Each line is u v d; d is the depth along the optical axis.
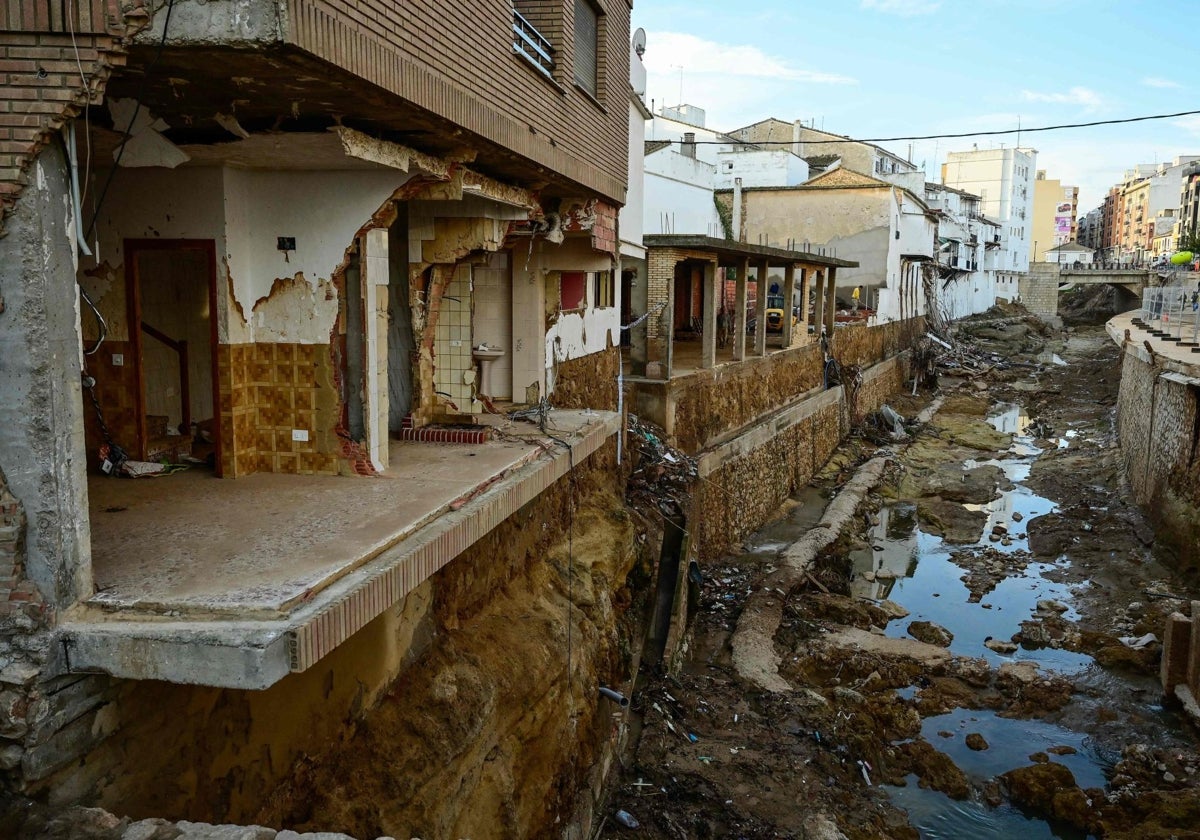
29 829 4.07
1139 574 18.59
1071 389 43.38
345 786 6.32
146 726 4.82
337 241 7.05
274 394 7.33
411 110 5.89
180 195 6.84
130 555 5.23
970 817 11.19
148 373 7.96
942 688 14.20
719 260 23.00
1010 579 19.41
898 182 53.78
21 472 4.32
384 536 5.68
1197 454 18.44
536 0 9.45
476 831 7.58
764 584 17.19
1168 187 93.94
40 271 4.27
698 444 19.53
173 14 4.31
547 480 8.63
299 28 4.41
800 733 12.23
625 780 10.93
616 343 16.50
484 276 12.33
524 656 8.77
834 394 30.05
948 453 31.28
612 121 11.88
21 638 4.25
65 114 4.25
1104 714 13.38
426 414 9.80
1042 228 98.94
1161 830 10.37
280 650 4.33
